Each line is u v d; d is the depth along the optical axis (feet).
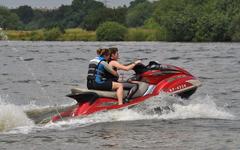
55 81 178.29
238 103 117.08
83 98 93.91
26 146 73.61
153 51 389.39
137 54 342.44
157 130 84.02
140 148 71.46
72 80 181.47
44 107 103.24
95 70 96.94
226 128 85.56
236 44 558.56
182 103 100.58
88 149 71.36
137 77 100.37
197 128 85.56
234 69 218.79
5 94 142.82
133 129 84.79
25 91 149.59
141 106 95.50
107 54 98.68
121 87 95.40
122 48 455.22
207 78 180.75
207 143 74.13
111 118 92.43
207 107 105.09
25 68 239.09
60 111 98.17
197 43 619.67
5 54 366.02
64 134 81.61
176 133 81.41
